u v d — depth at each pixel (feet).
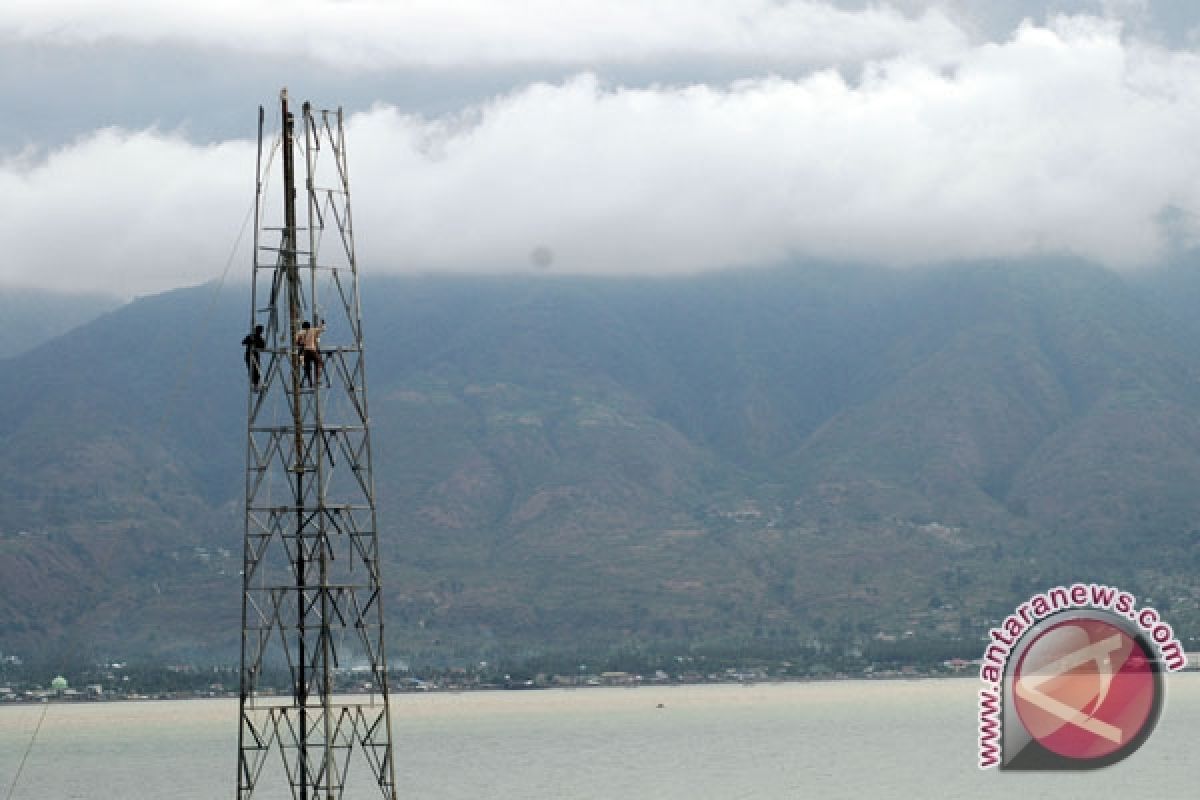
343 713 364.79
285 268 370.94
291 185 374.02
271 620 366.02
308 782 376.07
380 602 368.68
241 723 362.53
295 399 367.04
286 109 374.02
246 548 364.17
